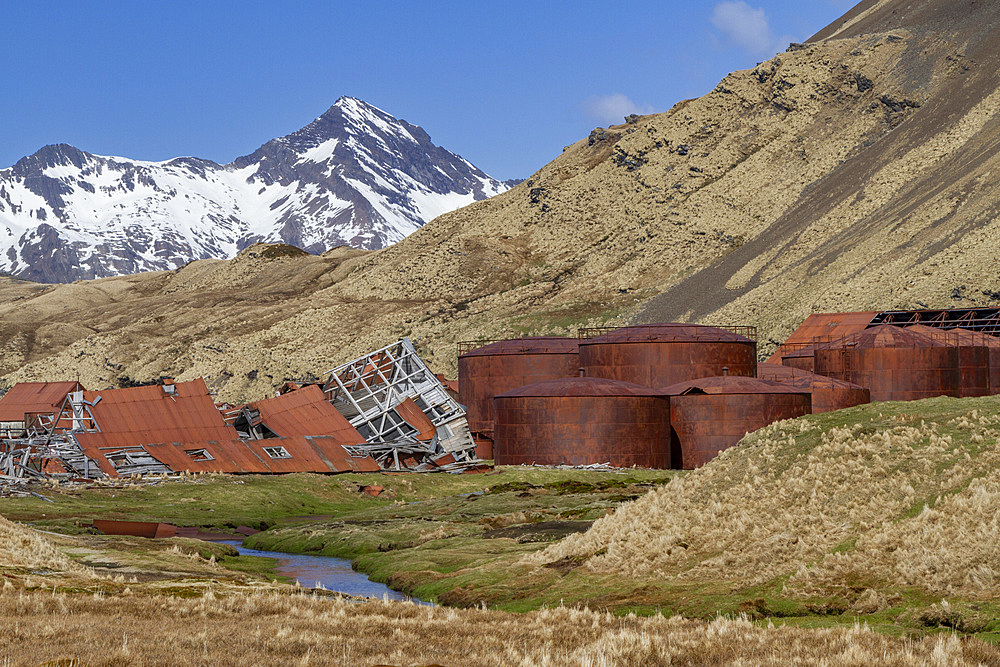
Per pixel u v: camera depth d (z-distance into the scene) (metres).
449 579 53.09
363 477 114.31
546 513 77.62
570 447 121.94
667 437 124.38
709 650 28.52
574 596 45.56
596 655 27.20
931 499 44.78
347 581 58.00
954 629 34.25
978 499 42.44
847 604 38.81
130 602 36.00
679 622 35.19
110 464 113.44
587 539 53.44
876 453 50.34
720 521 49.91
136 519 83.94
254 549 75.56
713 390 125.75
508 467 121.19
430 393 127.06
